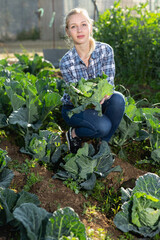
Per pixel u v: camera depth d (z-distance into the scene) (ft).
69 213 6.96
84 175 9.25
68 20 9.46
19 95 11.99
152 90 19.02
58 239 6.61
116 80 19.98
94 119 9.76
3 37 53.93
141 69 19.65
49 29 50.78
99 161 9.79
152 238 7.92
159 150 10.38
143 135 11.51
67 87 8.97
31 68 20.51
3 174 8.77
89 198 9.26
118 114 10.11
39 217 7.00
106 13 20.67
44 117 11.55
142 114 11.60
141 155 12.00
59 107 13.82
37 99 11.16
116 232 8.08
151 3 25.08
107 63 10.41
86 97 8.98
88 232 7.60
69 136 10.69
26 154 10.42
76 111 8.69
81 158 8.93
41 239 6.76
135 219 7.69
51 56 24.71
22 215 6.75
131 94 18.16
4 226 7.64
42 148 9.70
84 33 9.45
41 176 9.35
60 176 9.43
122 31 19.97
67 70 10.35
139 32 19.27
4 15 54.70
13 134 11.71
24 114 10.83
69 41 10.46
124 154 11.44
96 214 8.55
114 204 9.10
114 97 10.00
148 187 8.54
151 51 19.21
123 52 20.17
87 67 10.42
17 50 37.45
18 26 56.24
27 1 55.31
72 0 39.22
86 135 10.18
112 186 9.86
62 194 8.86
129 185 9.98
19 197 7.80
